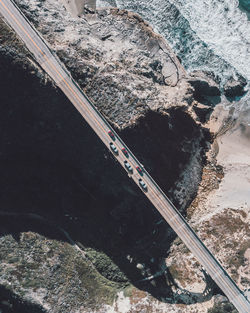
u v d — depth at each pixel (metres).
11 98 66.62
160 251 76.06
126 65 75.25
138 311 68.81
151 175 74.69
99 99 70.12
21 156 73.44
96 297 70.19
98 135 67.75
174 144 74.94
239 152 80.25
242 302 68.00
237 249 73.56
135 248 76.12
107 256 73.94
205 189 78.81
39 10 71.69
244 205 77.56
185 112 75.12
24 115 68.88
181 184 77.06
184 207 77.50
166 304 70.44
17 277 65.62
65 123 70.06
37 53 66.88
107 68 71.31
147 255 75.81
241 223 75.88
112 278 73.31
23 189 73.38
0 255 66.50
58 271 69.06
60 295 67.38
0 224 69.44
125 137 70.62
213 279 68.56
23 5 69.44
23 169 73.69
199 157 79.00
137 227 76.75
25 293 64.94
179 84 79.75
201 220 76.75
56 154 74.31
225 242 74.38
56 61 67.38
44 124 70.19
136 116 69.12
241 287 70.69
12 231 69.06
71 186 76.12
